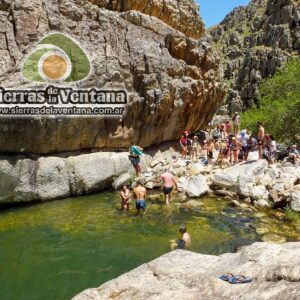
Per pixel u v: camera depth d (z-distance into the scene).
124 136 20.33
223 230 13.54
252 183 18.06
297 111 35.09
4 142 15.77
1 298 9.05
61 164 17.58
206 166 21.62
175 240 12.57
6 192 15.90
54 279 9.98
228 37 141.38
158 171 20.67
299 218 14.59
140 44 20.59
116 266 10.73
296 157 21.84
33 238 12.75
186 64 24.09
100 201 17.27
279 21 100.75
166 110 22.45
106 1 20.41
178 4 25.12
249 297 5.13
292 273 5.31
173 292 5.79
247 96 92.06
